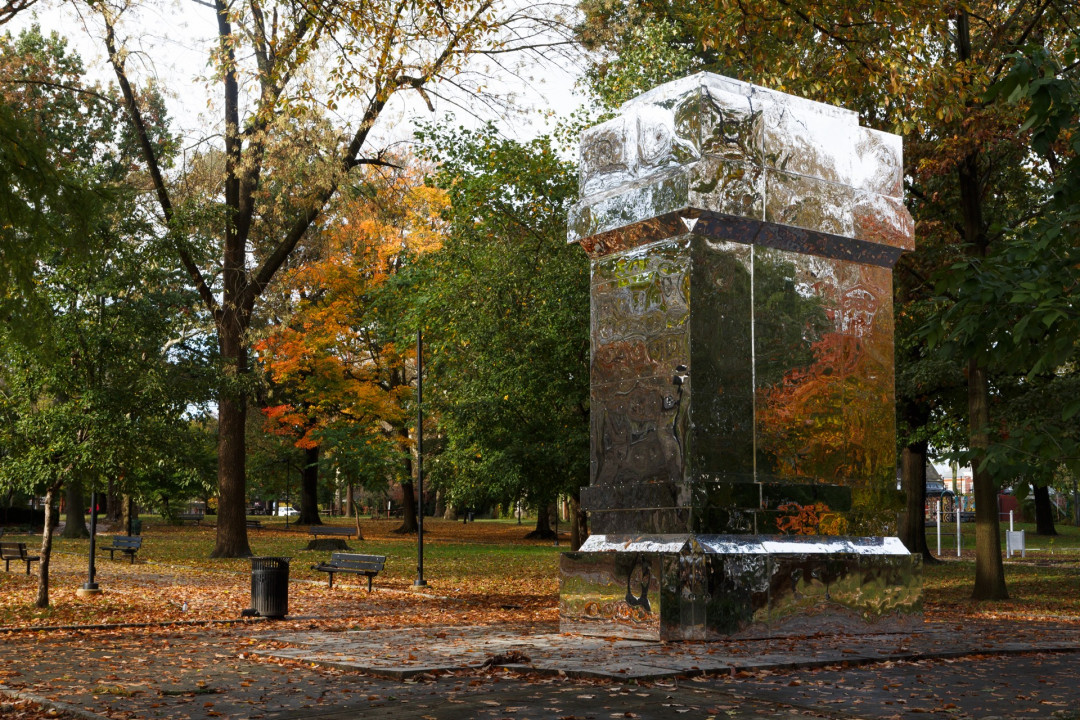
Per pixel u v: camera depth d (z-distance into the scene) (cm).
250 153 2766
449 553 3544
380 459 4225
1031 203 2150
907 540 3139
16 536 4209
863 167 1326
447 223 3647
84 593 1895
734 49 1805
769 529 1173
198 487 4962
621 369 1235
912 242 1350
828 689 829
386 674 912
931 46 1880
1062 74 561
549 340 2272
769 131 1245
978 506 2069
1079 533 5653
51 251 1064
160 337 1736
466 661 970
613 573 1170
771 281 1230
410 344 3400
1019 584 2455
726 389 1177
